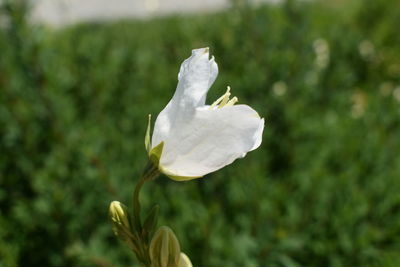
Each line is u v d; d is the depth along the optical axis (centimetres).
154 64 85
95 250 41
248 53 75
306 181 50
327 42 100
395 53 110
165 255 24
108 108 71
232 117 23
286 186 54
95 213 49
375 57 104
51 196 47
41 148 56
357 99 97
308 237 45
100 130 62
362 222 47
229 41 87
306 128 60
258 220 45
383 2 127
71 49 83
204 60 23
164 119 24
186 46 94
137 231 24
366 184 51
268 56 71
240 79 69
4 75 59
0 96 60
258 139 23
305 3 75
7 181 57
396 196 48
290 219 46
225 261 41
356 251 43
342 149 58
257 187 47
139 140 61
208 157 23
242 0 74
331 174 54
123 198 45
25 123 55
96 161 44
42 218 48
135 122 65
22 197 56
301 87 70
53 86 57
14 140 55
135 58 81
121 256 45
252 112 23
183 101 23
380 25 124
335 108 75
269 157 58
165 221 44
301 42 73
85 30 112
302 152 58
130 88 74
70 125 56
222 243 41
